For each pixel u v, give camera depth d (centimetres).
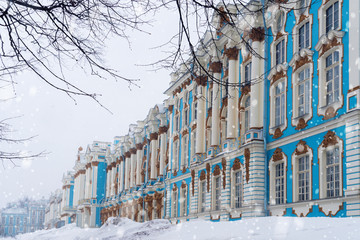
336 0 1905
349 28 1758
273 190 2294
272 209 2248
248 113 2623
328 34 1877
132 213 5191
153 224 2009
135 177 5509
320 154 1902
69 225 7438
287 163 2167
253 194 2327
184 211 3594
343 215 1708
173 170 3919
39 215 14338
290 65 2181
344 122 1756
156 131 4769
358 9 1725
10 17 523
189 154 3575
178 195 3750
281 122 2281
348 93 1736
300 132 2048
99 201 7062
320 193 1873
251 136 2412
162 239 1493
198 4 520
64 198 9375
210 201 2950
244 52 2650
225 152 2717
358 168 1642
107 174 6994
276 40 2344
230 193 2698
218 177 2930
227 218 2684
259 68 2467
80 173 7800
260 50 2467
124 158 6100
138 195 5047
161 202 4306
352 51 1731
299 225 1255
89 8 522
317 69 1970
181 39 523
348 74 1758
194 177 3331
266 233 1234
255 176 2334
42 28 538
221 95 2988
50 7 521
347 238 1034
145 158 5216
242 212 2456
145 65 531
